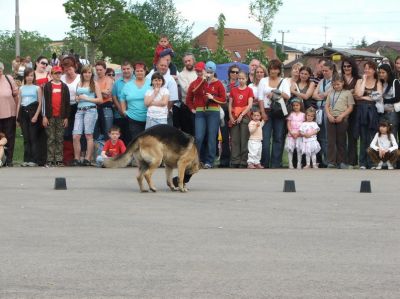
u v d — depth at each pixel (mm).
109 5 72375
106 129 17000
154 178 14422
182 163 12359
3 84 16875
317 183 13758
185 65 17094
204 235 8445
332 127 16781
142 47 72062
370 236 8414
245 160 17000
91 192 12281
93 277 6512
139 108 16547
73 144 16969
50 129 16578
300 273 6672
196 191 12516
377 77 16656
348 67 16719
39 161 17062
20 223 9211
